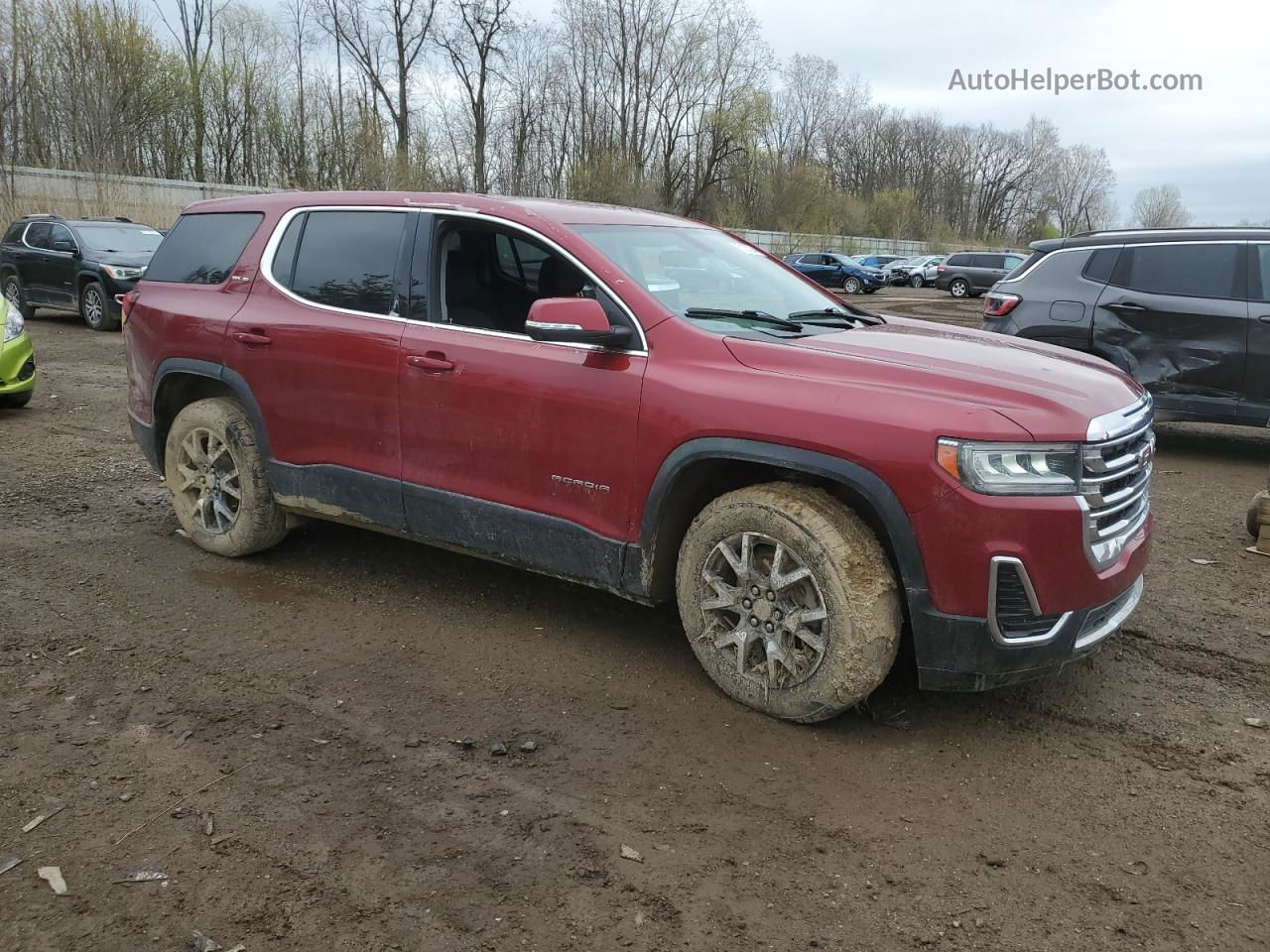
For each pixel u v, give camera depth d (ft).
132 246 53.26
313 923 7.91
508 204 13.38
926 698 12.03
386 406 13.84
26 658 12.61
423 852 8.84
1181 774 10.43
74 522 18.47
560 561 12.64
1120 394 11.32
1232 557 17.95
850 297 115.24
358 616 14.32
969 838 9.25
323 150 140.26
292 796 9.68
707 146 150.20
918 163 302.04
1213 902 8.37
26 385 28.78
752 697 11.44
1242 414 25.03
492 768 10.29
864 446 10.23
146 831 9.07
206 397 17.03
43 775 9.96
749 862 8.80
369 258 14.37
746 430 10.84
